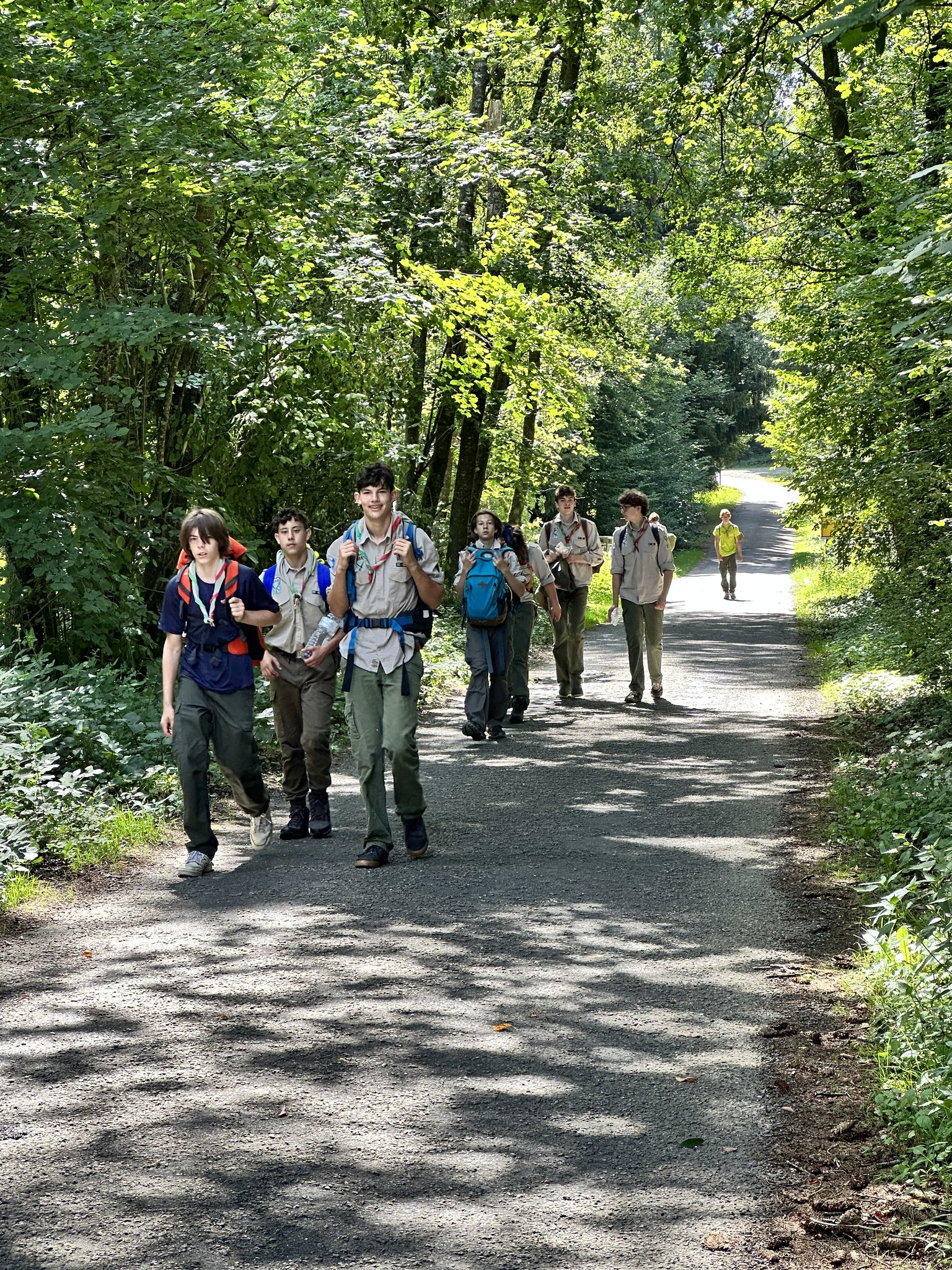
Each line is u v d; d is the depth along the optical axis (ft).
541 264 62.39
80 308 35.09
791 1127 12.82
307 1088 13.64
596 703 44.09
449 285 43.47
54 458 33.37
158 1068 14.15
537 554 40.96
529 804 28.12
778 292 62.59
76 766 27.71
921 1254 10.52
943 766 27.25
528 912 20.06
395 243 46.19
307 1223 10.97
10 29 33.96
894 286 33.60
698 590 105.81
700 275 73.56
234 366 40.01
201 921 19.65
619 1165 12.01
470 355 47.44
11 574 33.22
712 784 30.14
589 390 112.68
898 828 23.76
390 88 46.42
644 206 69.97
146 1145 12.37
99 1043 14.87
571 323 66.69
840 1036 15.10
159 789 28.04
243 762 23.93
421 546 22.85
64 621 36.27
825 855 23.56
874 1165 12.05
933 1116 12.64
